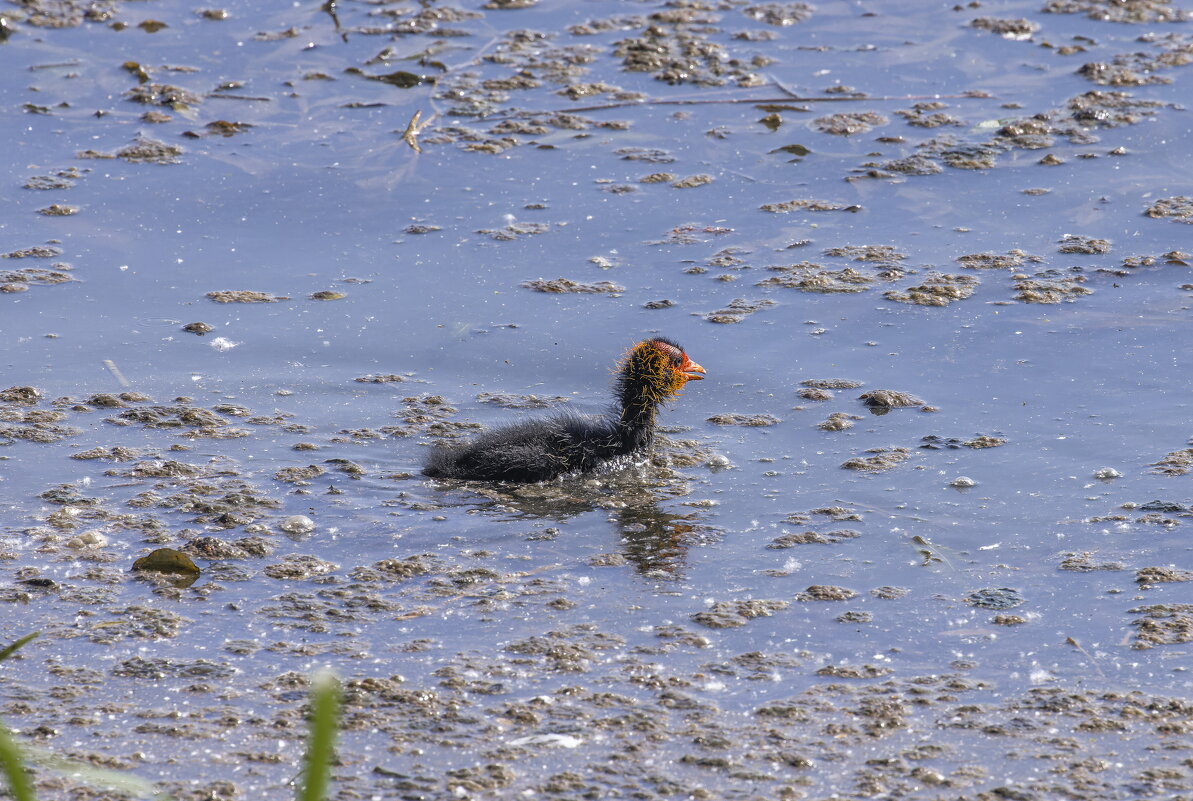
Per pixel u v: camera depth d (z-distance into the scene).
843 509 13.41
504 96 24.14
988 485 13.80
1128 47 25.69
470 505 13.75
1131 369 16.06
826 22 27.12
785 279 18.52
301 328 17.36
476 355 16.88
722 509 13.56
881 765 9.38
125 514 13.22
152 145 22.08
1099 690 10.26
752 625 11.29
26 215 19.92
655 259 19.12
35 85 23.95
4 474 13.96
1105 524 12.94
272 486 13.98
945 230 19.81
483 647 10.93
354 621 11.36
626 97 24.09
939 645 10.95
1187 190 20.67
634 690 10.30
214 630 11.18
